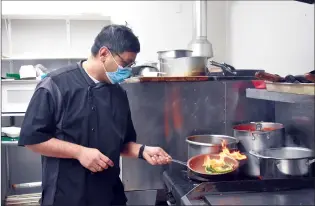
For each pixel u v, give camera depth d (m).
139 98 1.79
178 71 1.80
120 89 1.46
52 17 2.66
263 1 2.89
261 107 1.89
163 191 1.64
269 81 1.34
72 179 1.28
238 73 1.84
